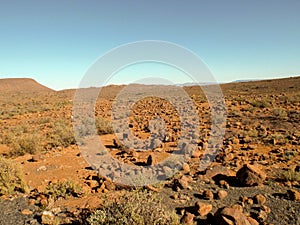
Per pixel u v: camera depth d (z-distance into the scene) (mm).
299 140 9820
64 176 7332
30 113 26984
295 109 18219
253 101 22094
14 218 5055
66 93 66000
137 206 4023
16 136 13383
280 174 6555
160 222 3988
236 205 5051
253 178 6148
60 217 4992
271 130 12031
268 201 5391
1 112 27562
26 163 8672
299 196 5383
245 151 8742
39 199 5793
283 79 56688
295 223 4590
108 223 3898
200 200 5539
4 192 6062
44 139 12133
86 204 5344
